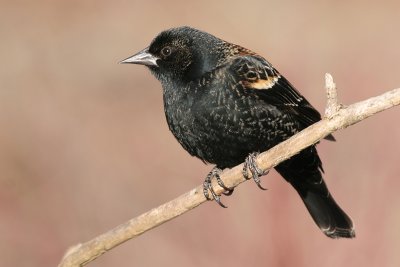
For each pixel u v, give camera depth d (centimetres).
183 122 928
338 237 1014
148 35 1867
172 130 949
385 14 1850
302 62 1617
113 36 1862
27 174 1432
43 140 1519
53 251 1302
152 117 1603
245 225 1208
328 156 1316
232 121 911
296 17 1845
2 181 1396
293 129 945
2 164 1446
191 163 1449
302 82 1541
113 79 1738
